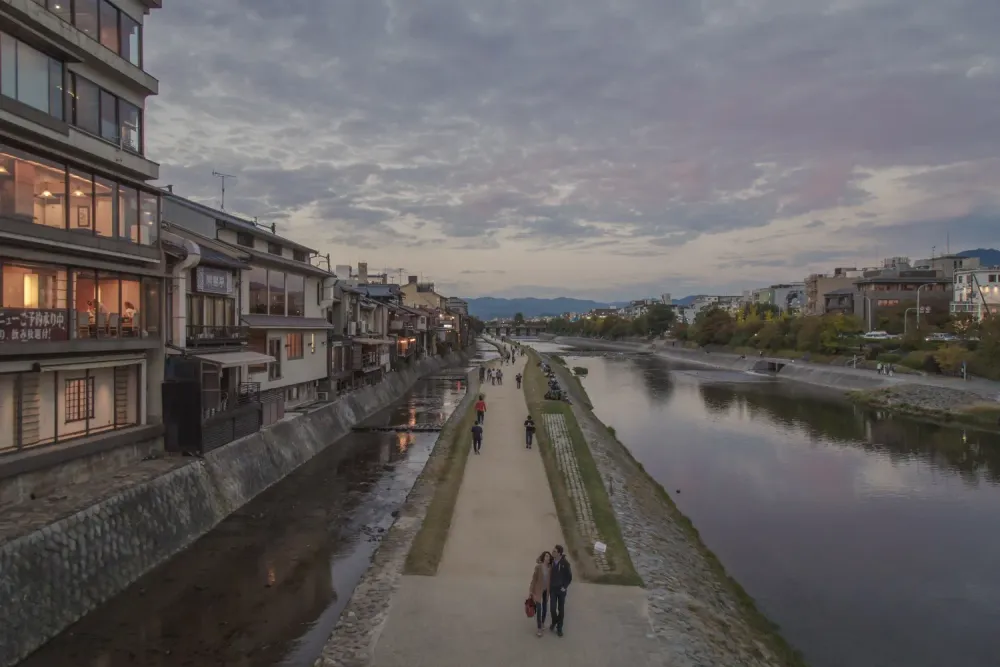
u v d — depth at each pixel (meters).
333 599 14.70
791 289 172.38
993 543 21.31
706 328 121.56
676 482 28.75
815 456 34.19
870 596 17.41
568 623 11.93
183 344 21.83
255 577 15.83
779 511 24.59
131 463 19.14
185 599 14.52
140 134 20.59
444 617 12.10
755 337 102.00
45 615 12.45
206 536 18.59
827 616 16.25
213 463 20.95
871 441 38.31
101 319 18.19
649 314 168.25
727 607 15.34
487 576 14.04
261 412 26.06
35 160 15.12
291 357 33.56
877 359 73.31
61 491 16.00
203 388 21.08
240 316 27.94
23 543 12.45
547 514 18.70
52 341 15.91
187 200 29.88
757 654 12.91
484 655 10.74
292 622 13.57
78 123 17.53
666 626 12.09
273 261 30.67
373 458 29.12
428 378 68.75
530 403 42.81
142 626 13.19
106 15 18.77
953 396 48.66
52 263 16.45
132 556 15.53
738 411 50.69
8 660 11.35
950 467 31.75
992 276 87.81
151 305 20.47
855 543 21.23
